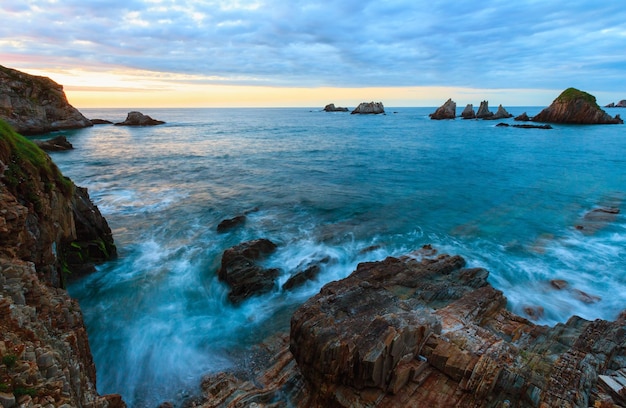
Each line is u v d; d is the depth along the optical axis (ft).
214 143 244.01
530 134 285.64
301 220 86.74
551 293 54.08
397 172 144.36
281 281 57.16
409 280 51.42
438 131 328.08
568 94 385.09
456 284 51.19
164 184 122.42
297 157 183.52
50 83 288.92
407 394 31.19
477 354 33.30
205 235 76.89
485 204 100.37
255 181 128.36
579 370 31.89
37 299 30.35
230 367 40.96
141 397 37.40
